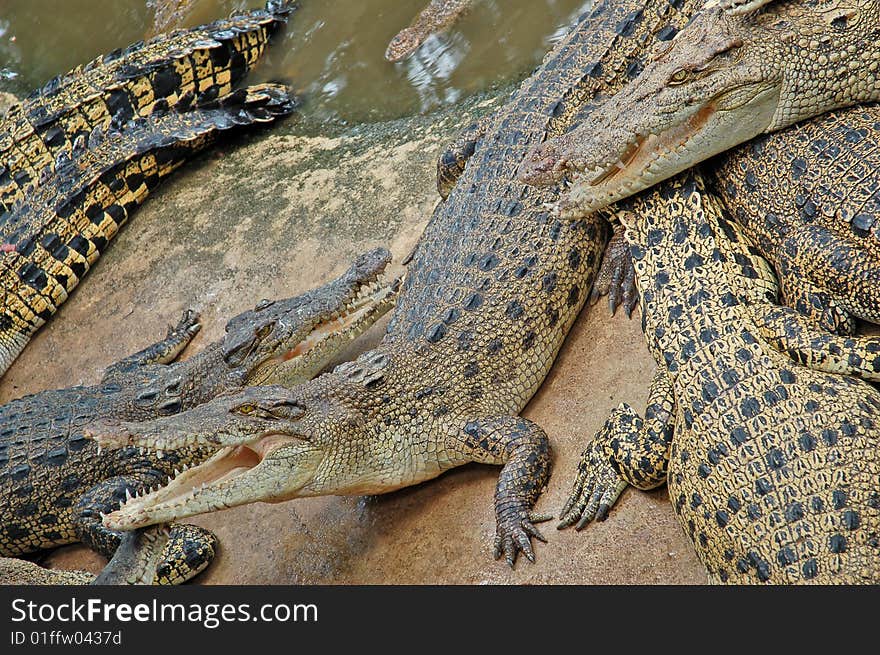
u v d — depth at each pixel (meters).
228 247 10.57
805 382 5.93
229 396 7.16
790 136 6.82
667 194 7.09
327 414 7.12
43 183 11.29
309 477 7.11
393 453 7.32
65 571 8.04
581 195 7.22
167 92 12.05
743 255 6.82
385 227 9.78
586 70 8.38
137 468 8.85
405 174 10.23
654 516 6.52
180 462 8.86
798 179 6.62
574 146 7.07
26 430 8.95
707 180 7.34
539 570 6.56
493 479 7.36
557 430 7.35
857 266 6.29
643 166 6.95
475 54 11.23
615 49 8.46
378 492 7.47
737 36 6.60
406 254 9.35
